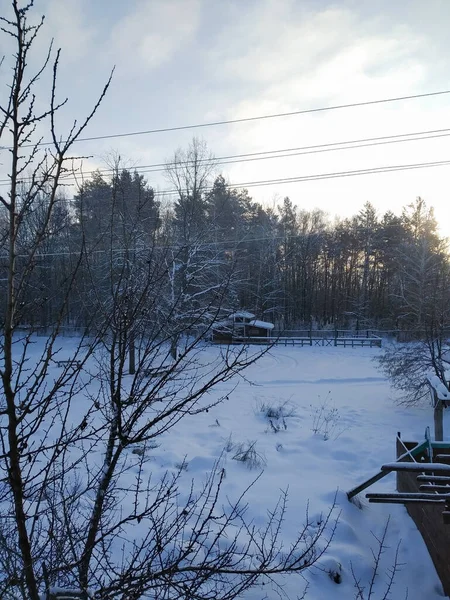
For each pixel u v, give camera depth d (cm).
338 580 558
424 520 650
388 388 1803
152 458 877
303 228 5225
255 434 1130
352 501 772
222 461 896
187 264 1568
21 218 188
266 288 3872
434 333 1470
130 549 495
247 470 870
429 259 3638
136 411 242
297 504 725
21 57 182
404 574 597
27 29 183
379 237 5019
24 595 198
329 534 646
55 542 239
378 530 706
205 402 1466
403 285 3847
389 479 880
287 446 1041
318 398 1616
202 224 2100
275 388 1803
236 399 1557
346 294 4966
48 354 204
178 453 923
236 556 545
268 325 3275
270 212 4919
